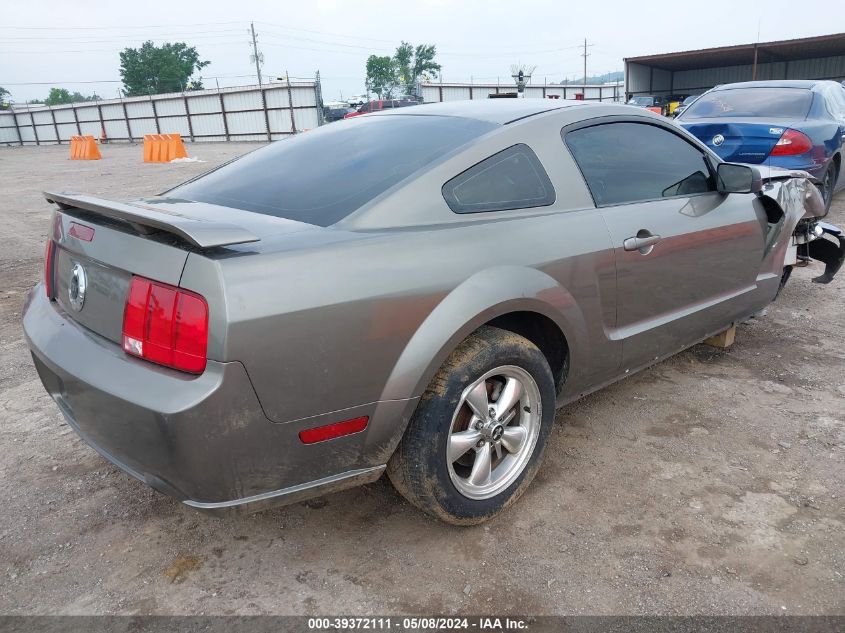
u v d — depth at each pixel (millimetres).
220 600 2129
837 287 5375
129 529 2486
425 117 2809
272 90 38625
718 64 32844
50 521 2531
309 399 1908
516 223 2416
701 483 2699
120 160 25750
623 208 2828
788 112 7117
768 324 4547
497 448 2455
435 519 2359
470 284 2180
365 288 1964
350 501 2637
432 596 2125
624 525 2445
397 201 2207
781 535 2369
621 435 3096
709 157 3434
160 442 1828
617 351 2871
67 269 2311
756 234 3584
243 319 1759
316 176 2473
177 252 1827
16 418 3369
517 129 2592
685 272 3117
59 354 2121
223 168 2941
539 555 2297
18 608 2100
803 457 2877
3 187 15797
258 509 1979
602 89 54156
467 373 2199
